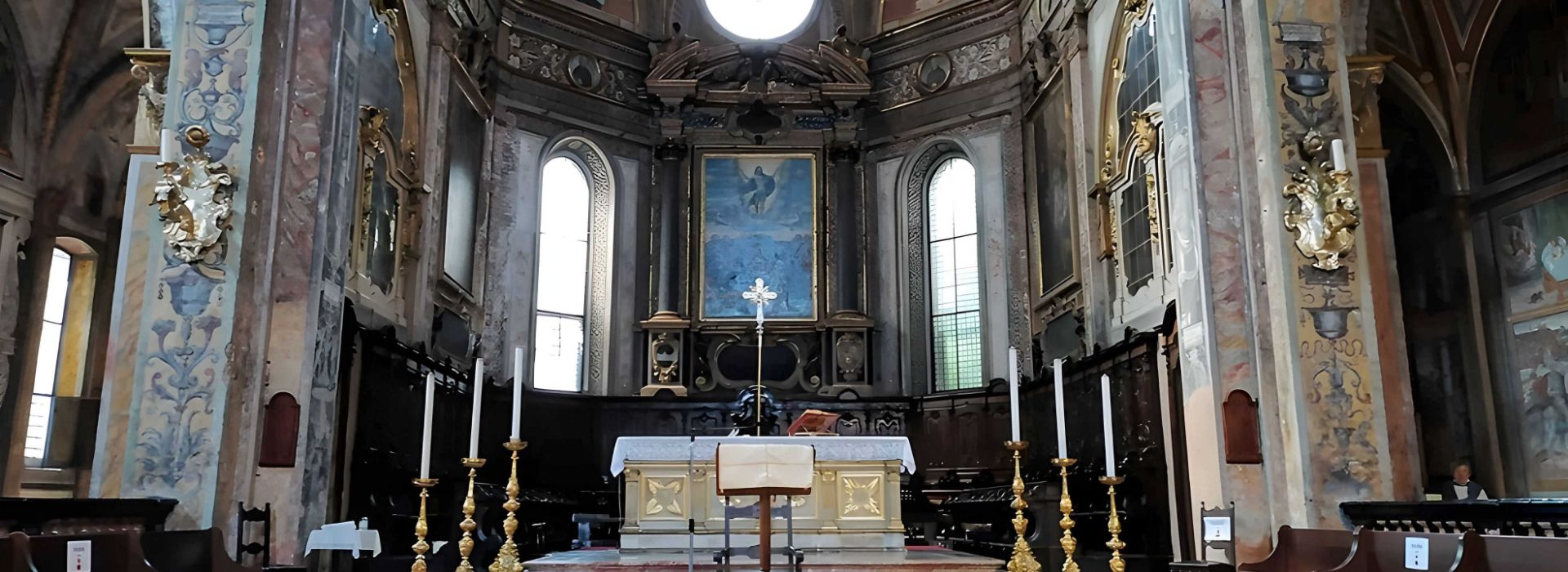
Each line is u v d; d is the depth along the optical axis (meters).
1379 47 14.96
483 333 16.84
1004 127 18.17
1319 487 9.12
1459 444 14.77
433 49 14.87
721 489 7.88
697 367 18.33
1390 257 10.58
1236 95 10.17
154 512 8.88
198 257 9.70
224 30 10.23
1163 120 11.07
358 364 11.58
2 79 13.85
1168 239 12.38
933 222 19.12
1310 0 10.12
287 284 10.08
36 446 14.46
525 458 16.81
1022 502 7.01
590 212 18.94
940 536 14.87
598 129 18.77
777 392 18.23
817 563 8.30
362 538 9.95
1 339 13.73
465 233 16.25
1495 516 7.40
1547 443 13.57
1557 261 13.58
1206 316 9.81
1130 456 12.58
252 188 9.97
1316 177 9.68
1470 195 15.01
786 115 19.41
